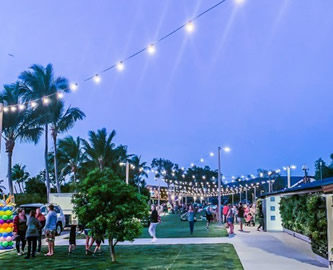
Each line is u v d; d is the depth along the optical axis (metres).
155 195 90.19
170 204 89.56
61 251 18.66
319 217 14.39
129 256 16.36
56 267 13.96
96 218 14.08
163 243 21.19
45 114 45.88
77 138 63.41
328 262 13.27
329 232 13.34
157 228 32.84
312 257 15.43
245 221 35.28
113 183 14.60
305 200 20.97
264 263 14.02
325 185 13.35
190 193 97.31
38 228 16.64
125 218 14.45
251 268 13.02
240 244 20.09
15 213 21.77
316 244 14.95
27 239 16.41
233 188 93.75
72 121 49.69
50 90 45.50
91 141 61.69
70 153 63.12
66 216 33.03
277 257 15.45
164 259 15.34
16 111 43.50
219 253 16.78
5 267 14.12
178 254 16.69
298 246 19.11
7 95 43.38
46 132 48.19
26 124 45.22
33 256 16.62
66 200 34.47
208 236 24.84
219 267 13.27
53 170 72.75
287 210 25.94
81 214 14.40
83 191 14.75
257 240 22.08
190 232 26.59
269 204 29.22
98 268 13.57
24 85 44.81
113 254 14.80
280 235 25.39
